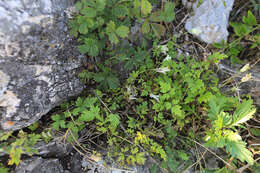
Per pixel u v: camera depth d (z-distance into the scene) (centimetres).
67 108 216
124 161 210
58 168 196
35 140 179
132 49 227
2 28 145
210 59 225
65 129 208
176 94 227
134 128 229
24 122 183
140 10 204
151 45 258
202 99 213
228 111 242
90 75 218
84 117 196
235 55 262
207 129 234
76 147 213
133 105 238
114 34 192
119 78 244
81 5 177
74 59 203
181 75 233
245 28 248
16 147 172
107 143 223
